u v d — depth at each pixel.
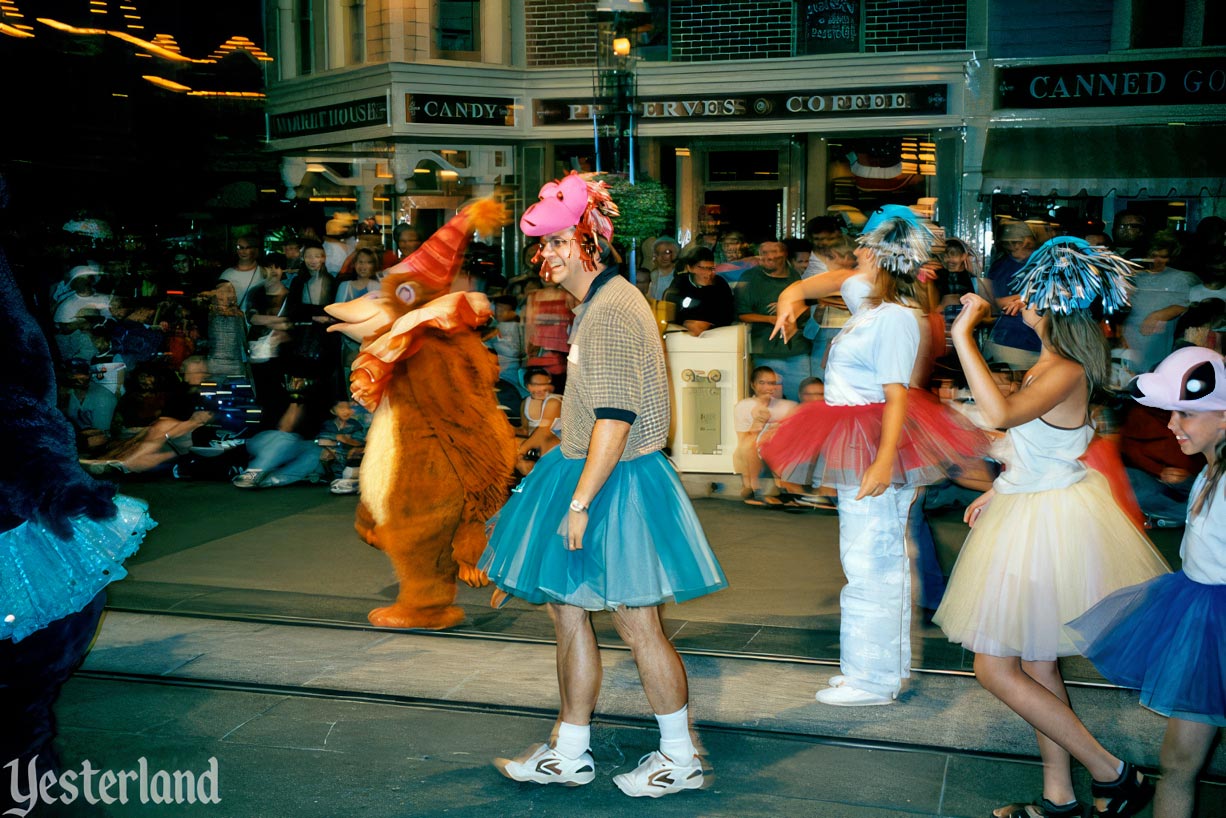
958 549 6.61
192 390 8.98
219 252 14.10
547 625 5.44
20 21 13.67
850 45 13.27
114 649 5.02
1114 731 4.15
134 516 3.34
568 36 14.26
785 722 4.28
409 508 5.23
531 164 14.77
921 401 4.57
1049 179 12.41
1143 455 7.18
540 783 3.79
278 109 15.74
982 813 3.58
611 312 3.56
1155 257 8.36
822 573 6.32
